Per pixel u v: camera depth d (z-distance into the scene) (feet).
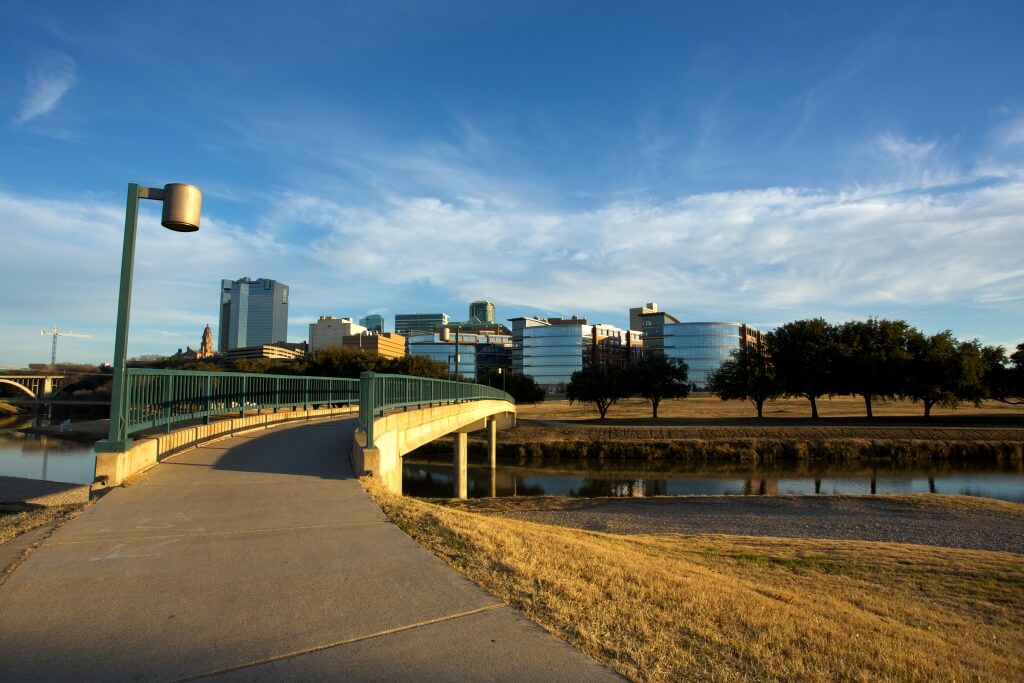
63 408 383.24
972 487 124.67
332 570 17.95
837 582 39.70
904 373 205.57
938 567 45.24
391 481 49.26
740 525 76.64
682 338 517.55
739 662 15.05
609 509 89.20
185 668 11.73
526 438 194.08
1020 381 209.26
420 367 252.21
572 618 15.56
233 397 56.49
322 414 84.69
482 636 13.76
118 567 17.70
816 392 223.71
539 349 547.49
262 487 29.99
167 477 32.09
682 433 191.21
